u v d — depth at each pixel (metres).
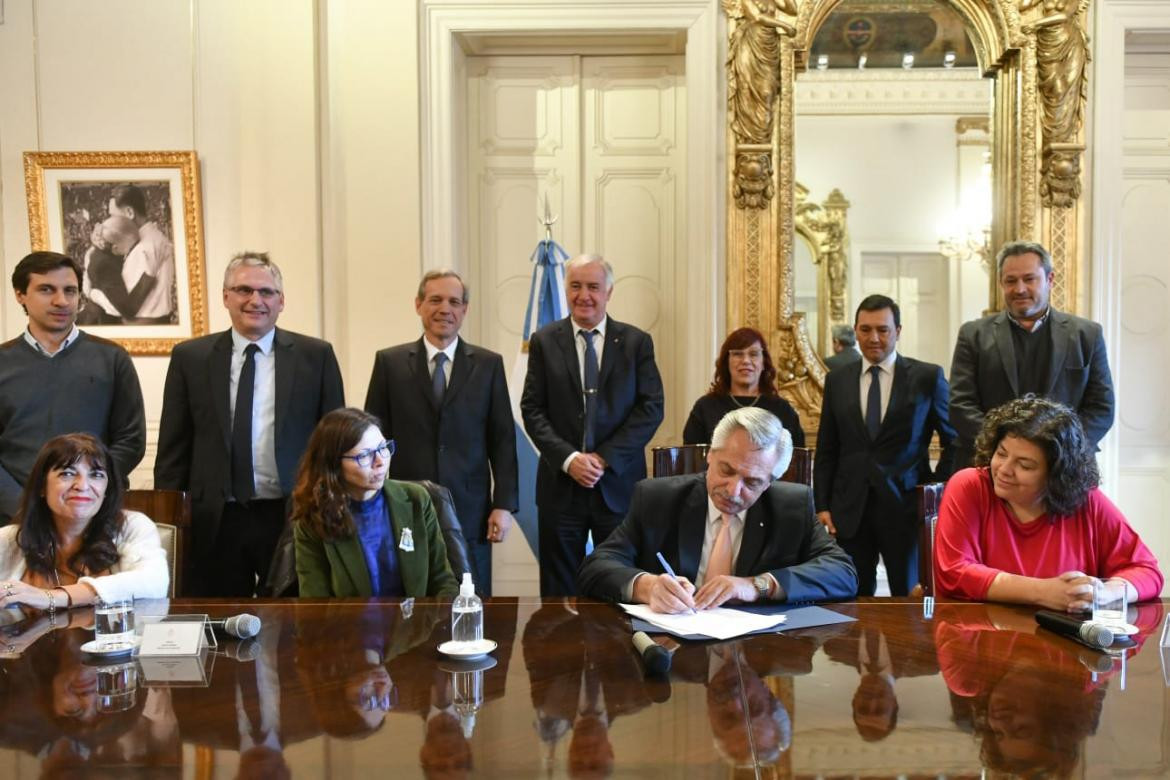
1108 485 4.24
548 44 4.36
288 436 2.92
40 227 4.18
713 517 2.10
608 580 1.96
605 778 1.05
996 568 2.10
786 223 4.16
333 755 1.13
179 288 4.20
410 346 3.22
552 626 1.77
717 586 1.89
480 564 3.17
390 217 4.13
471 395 3.15
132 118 4.19
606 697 1.34
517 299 4.48
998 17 4.10
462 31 4.16
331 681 1.43
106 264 4.20
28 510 2.00
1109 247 4.12
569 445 3.16
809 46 4.18
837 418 3.36
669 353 4.44
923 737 1.18
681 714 1.27
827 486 3.39
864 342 3.32
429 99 4.15
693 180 4.12
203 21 4.16
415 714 1.27
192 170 4.13
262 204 4.14
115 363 3.01
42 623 1.79
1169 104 4.34
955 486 2.15
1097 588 1.82
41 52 4.19
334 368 3.08
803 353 4.16
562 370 3.22
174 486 2.91
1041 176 4.12
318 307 4.12
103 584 1.94
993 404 3.17
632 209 4.44
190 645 1.58
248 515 2.88
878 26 4.18
